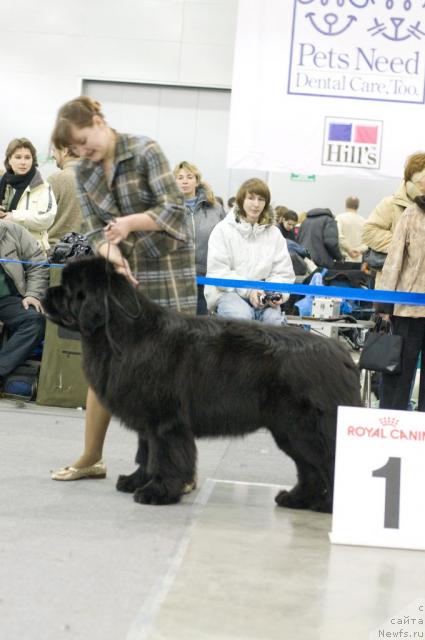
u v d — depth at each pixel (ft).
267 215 22.70
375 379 25.98
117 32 49.73
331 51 18.11
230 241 22.35
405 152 18.38
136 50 49.78
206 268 24.39
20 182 25.95
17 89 50.19
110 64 49.93
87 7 49.57
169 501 14.06
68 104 13.80
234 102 18.37
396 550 12.42
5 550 11.10
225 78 49.73
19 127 50.37
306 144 18.42
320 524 13.56
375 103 18.24
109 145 14.06
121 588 9.97
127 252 14.70
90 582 10.11
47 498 13.97
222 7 49.19
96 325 13.55
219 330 13.85
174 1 49.37
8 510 13.06
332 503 14.20
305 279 33.45
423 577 11.18
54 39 49.83
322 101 18.26
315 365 13.51
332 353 13.71
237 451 20.13
